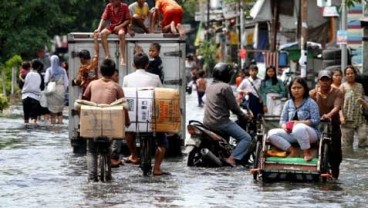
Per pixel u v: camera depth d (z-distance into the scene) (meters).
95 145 28.27
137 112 29.03
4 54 88.12
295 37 81.25
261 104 42.91
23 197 25.19
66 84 52.97
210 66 132.75
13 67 82.12
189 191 26.44
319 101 29.53
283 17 80.56
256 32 97.19
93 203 24.09
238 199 24.98
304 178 28.47
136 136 32.97
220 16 138.38
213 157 32.56
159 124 29.06
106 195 25.55
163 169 31.88
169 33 36.66
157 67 35.41
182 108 36.16
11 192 26.12
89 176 28.30
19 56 84.06
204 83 78.88
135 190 26.55
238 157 32.75
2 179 28.86
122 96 28.70
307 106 28.75
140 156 30.72
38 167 32.03
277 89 46.06
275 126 34.66
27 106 52.59
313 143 28.58
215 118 32.84
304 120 28.67
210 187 27.33
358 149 39.66
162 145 29.92
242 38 102.50
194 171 31.34
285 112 29.12
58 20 90.69
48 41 90.12
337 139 29.27
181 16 37.38
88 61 36.12
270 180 28.70
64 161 33.91
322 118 28.97
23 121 54.75
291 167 28.22
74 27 106.69
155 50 35.47
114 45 36.22
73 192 26.09
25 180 28.64
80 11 105.56
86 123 27.55
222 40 132.88
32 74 52.53
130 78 31.14
